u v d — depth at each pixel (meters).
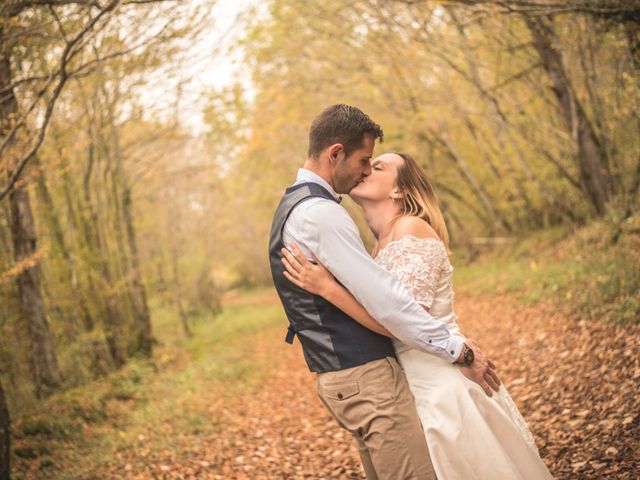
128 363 12.59
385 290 2.32
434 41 11.78
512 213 16.67
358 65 14.72
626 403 4.29
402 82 14.62
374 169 2.83
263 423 6.88
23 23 6.04
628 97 9.54
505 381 6.07
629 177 11.26
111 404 8.58
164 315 24.56
